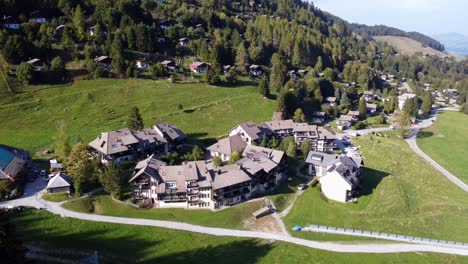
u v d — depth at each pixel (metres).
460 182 117.81
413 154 138.88
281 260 72.06
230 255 72.94
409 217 91.88
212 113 155.75
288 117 163.00
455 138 164.38
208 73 181.38
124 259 69.56
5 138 121.19
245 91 183.00
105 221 82.00
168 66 188.12
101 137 112.44
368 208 94.62
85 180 93.50
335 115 187.25
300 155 128.00
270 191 101.81
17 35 161.12
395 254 75.25
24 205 85.06
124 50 189.88
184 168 94.06
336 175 98.25
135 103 154.50
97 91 157.12
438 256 74.88
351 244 78.56
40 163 107.75
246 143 124.50
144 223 82.50
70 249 70.81
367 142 149.62
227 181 92.38
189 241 76.81
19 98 143.12
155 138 117.12
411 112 191.50
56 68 158.75
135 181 90.12
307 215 90.69
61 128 114.44
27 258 66.25
